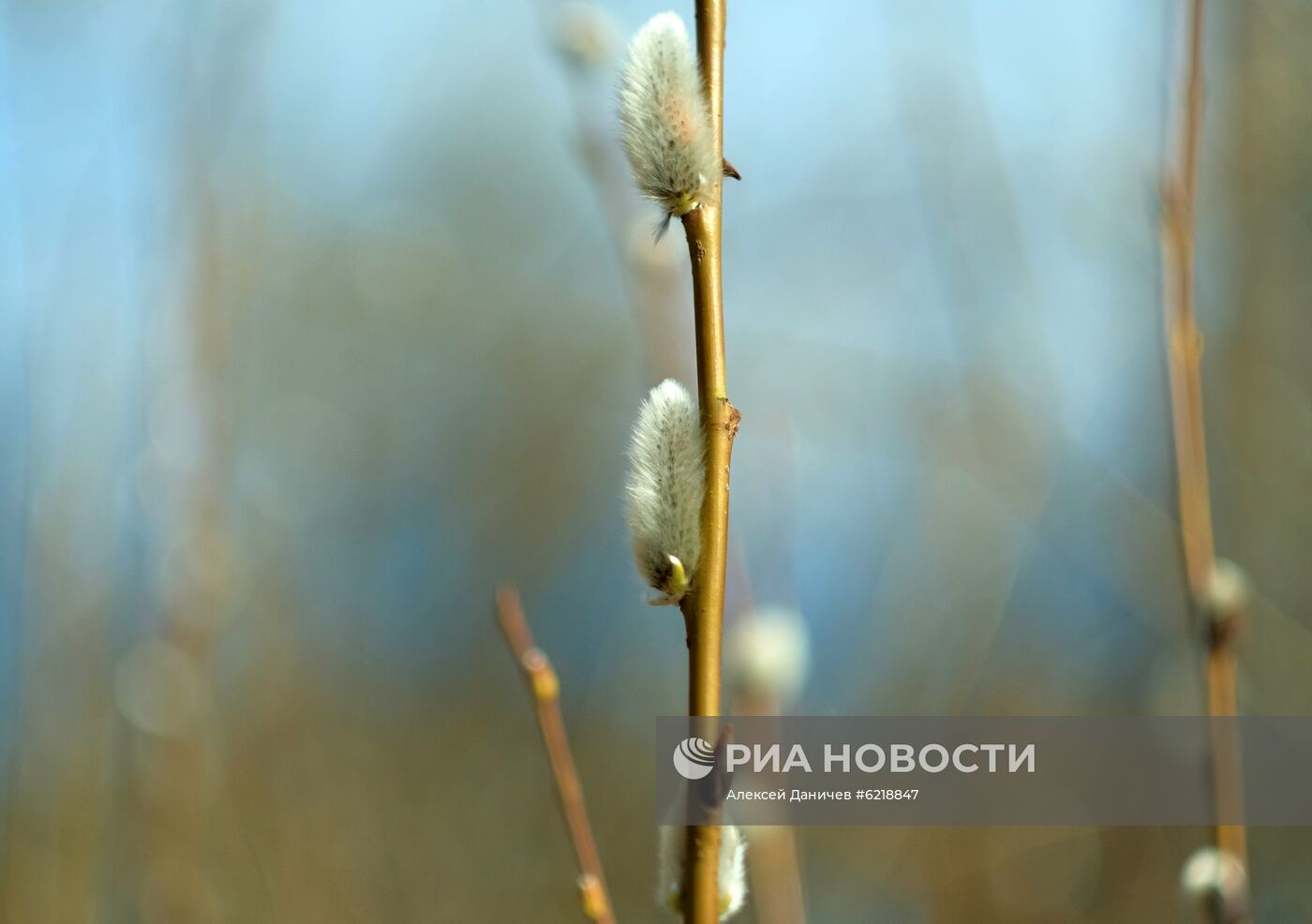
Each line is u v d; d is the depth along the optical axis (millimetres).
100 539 5801
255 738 7832
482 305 11859
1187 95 3123
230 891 7000
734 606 3715
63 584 5707
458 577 11195
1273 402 7039
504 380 11633
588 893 2494
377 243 11234
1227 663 2963
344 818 8297
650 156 1885
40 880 5422
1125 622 6910
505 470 11570
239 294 7473
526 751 9641
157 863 5270
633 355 11852
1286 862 6742
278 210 10836
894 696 6387
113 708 5715
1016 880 6895
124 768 5863
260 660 8125
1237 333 7215
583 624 11062
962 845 6969
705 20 2025
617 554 11188
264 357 10578
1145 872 6848
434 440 11516
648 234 4387
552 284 12031
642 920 8523
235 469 8328
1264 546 6824
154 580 5684
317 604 9555
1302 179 7398
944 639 6355
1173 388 3057
